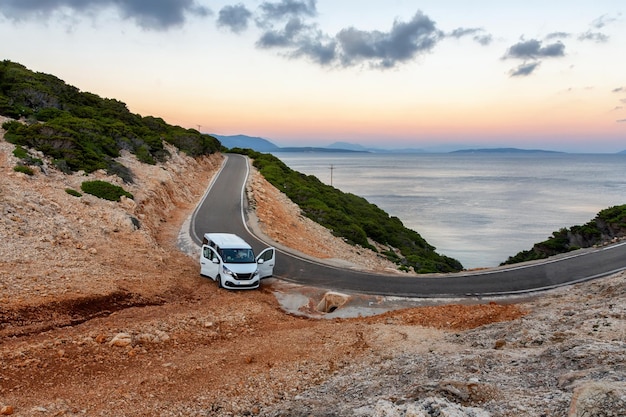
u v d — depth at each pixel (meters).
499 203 99.38
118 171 31.27
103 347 10.79
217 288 18.73
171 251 24.02
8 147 26.33
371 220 54.31
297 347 12.12
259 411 8.12
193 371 10.05
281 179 56.91
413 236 54.97
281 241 29.47
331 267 24.27
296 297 18.77
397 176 186.75
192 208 35.94
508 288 20.92
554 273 23.45
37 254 16.28
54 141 29.83
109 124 43.12
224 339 12.85
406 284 21.41
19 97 38.41
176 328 12.88
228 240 20.88
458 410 6.21
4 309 11.95
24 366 9.27
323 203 49.38
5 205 18.98
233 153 86.62
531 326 12.02
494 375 8.35
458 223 74.25
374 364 10.57
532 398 6.71
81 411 7.77
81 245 18.72
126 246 20.94
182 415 7.93
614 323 10.87
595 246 30.75
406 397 7.23
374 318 15.96
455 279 22.59
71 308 13.12
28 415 7.33
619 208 39.12
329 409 7.43
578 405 5.69
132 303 14.81
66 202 22.61
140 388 8.93
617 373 7.10
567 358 8.62
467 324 14.29
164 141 52.81
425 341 12.33
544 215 82.25
